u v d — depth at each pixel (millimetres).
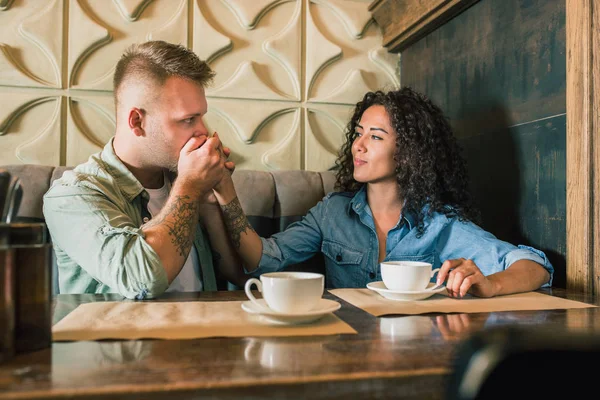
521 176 1362
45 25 1641
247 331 673
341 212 1517
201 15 1771
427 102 1514
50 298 600
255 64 1831
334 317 768
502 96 1437
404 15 1791
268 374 495
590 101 1120
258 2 1829
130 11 1701
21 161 1622
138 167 1298
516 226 1385
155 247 984
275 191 1623
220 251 1361
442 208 1392
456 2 1552
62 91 1669
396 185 1459
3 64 1596
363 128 1468
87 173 1224
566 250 1193
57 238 1112
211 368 515
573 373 305
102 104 1695
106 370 507
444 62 1727
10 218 574
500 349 301
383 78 1973
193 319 742
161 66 1200
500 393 300
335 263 1470
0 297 533
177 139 1223
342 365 526
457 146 1540
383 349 591
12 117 1617
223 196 1287
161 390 457
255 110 1819
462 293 934
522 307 862
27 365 523
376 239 1447
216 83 1802
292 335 657
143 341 623
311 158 1877
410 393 502
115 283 958
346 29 1938
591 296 997
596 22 1111
